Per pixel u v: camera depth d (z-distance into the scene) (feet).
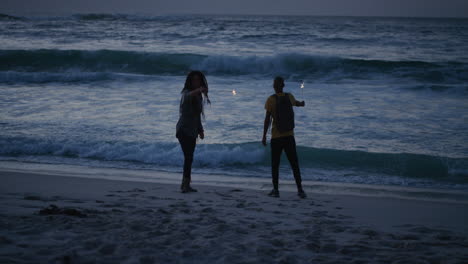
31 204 14.90
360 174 26.48
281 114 19.94
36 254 8.68
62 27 148.77
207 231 11.82
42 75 62.90
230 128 36.47
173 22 198.59
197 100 20.13
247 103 46.88
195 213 14.73
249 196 19.80
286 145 20.11
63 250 9.12
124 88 56.85
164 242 10.33
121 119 39.63
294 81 65.87
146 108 44.39
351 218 15.76
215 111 42.78
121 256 9.04
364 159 28.48
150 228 11.69
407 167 27.30
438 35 143.84
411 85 57.41
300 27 187.52
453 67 70.23
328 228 13.29
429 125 37.91
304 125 37.65
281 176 26.17
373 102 48.42
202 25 183.11
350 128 36.76
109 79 63.31
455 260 10.04
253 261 9.30
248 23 222.48
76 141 32.30
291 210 16.70
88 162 28.53
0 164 27.48
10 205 14.42
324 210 17.12
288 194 21.04
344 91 55.98
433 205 19.25
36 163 27.96
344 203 19.07
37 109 43.57
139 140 32.83
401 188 23.41
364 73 70.13
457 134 34.86
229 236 11.39
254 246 10.50
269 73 70.95
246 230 12.34
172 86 58.49
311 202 18.98
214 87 57.77
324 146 31.45
